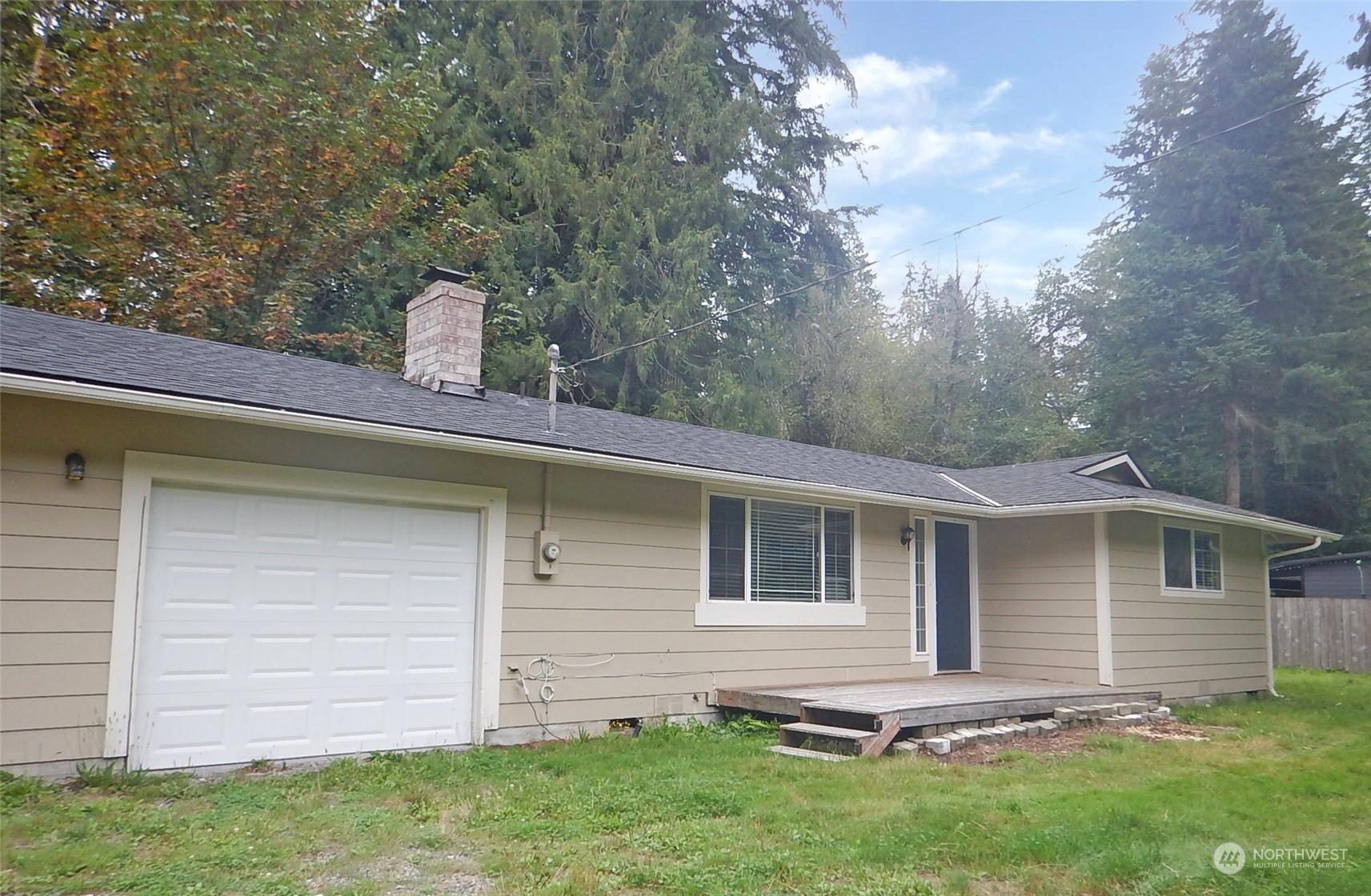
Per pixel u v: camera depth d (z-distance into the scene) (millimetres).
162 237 14602
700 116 21516
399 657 7352
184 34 14406
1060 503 11414
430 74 17812
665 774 6715
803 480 10000
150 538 6289
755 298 23141
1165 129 26438
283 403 6551
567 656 8305
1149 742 9023
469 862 4648
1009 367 30672
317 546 7039
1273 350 23344
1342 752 8523
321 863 4535
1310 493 25141
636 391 20703
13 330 6520
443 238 17750
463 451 7703
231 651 6547
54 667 5789
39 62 13109
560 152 19859
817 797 6184
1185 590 12695
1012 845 5016
